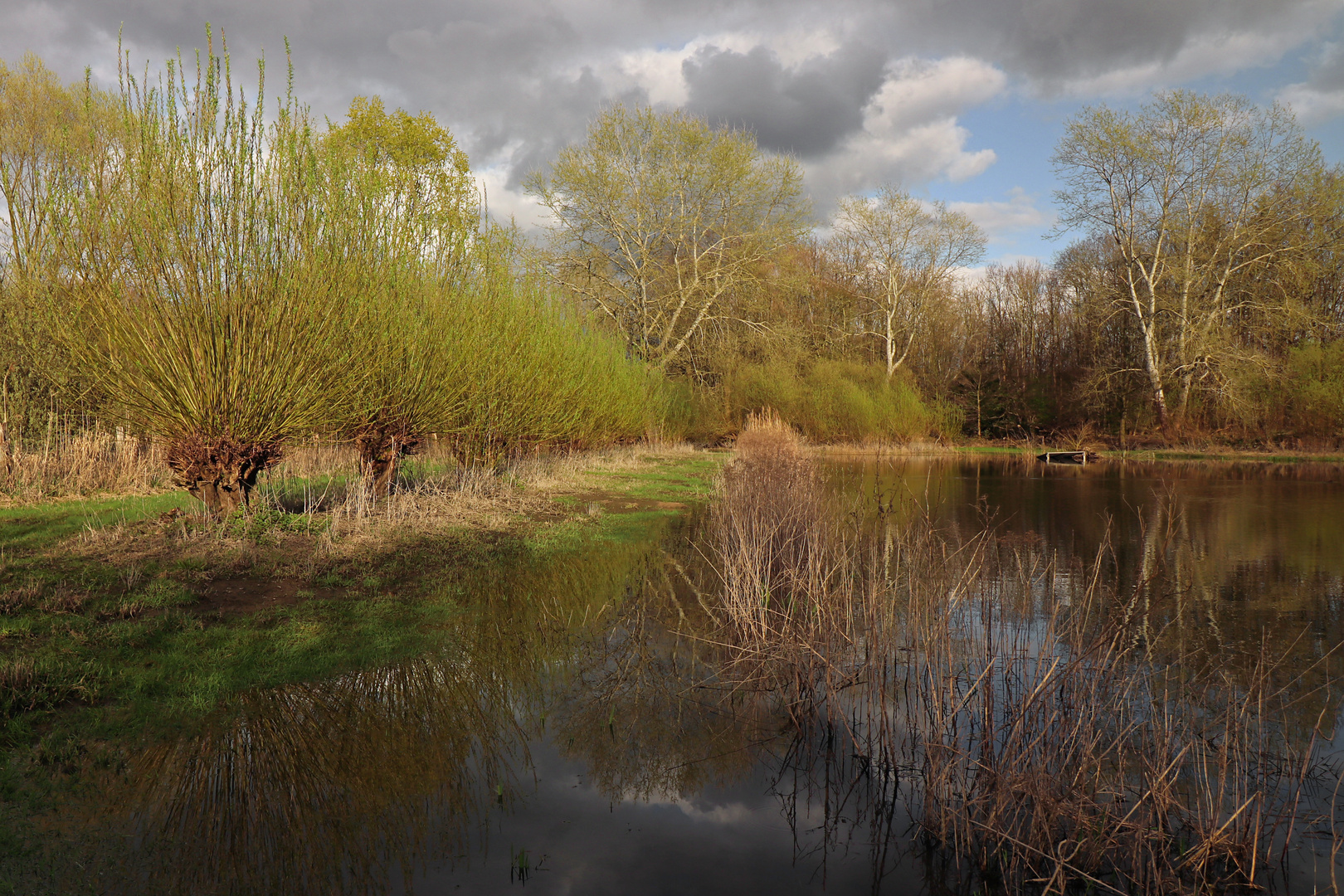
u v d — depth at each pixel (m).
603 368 18.95
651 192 29.05
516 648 5.93
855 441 33.19
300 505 10.30
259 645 5.43
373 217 9.58
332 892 2.98
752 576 6.42
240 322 7.84
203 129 7.66
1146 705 4.64
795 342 32.50
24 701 4.25
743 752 4.40
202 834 3.36
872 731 4.52
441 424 11.29
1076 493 16.69
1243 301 31.52
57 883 2.93
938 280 41.53
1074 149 31.44
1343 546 10.26
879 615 5.64
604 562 8.91
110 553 7.11
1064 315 44.25
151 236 7.40
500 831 3.50
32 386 11.30
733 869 3.26
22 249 8.84
